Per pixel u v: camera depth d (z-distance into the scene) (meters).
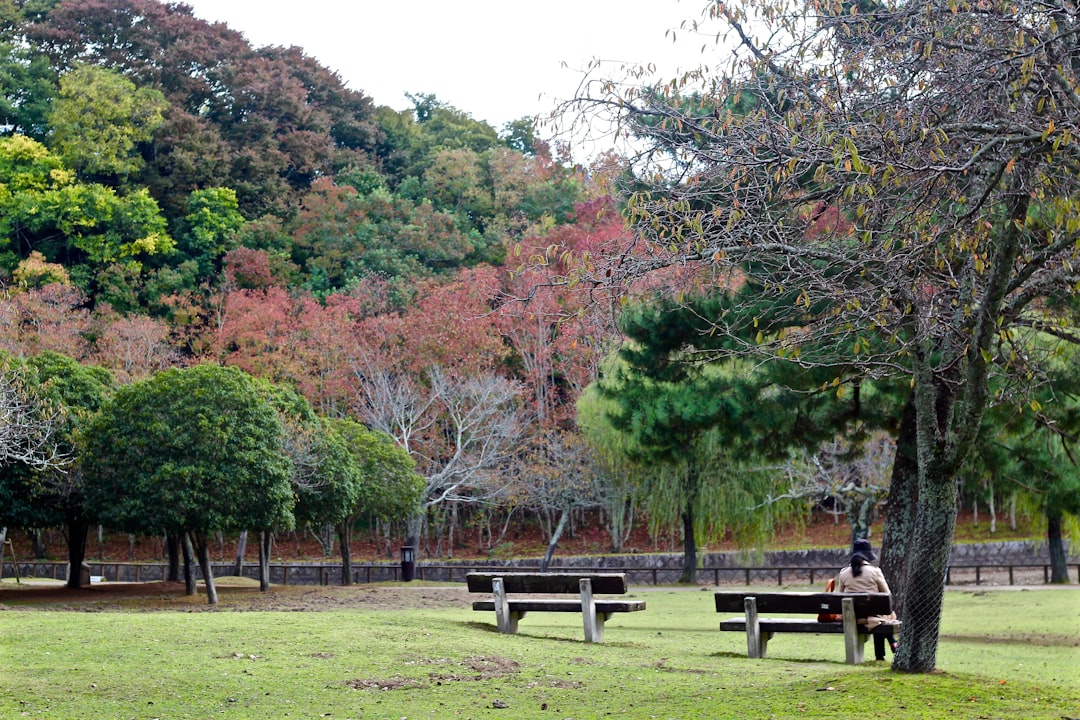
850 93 8.88
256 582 30.41
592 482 41.53
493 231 60.94
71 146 59.25
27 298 44.38
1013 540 44.78
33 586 27.38
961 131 8.48
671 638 15.00
